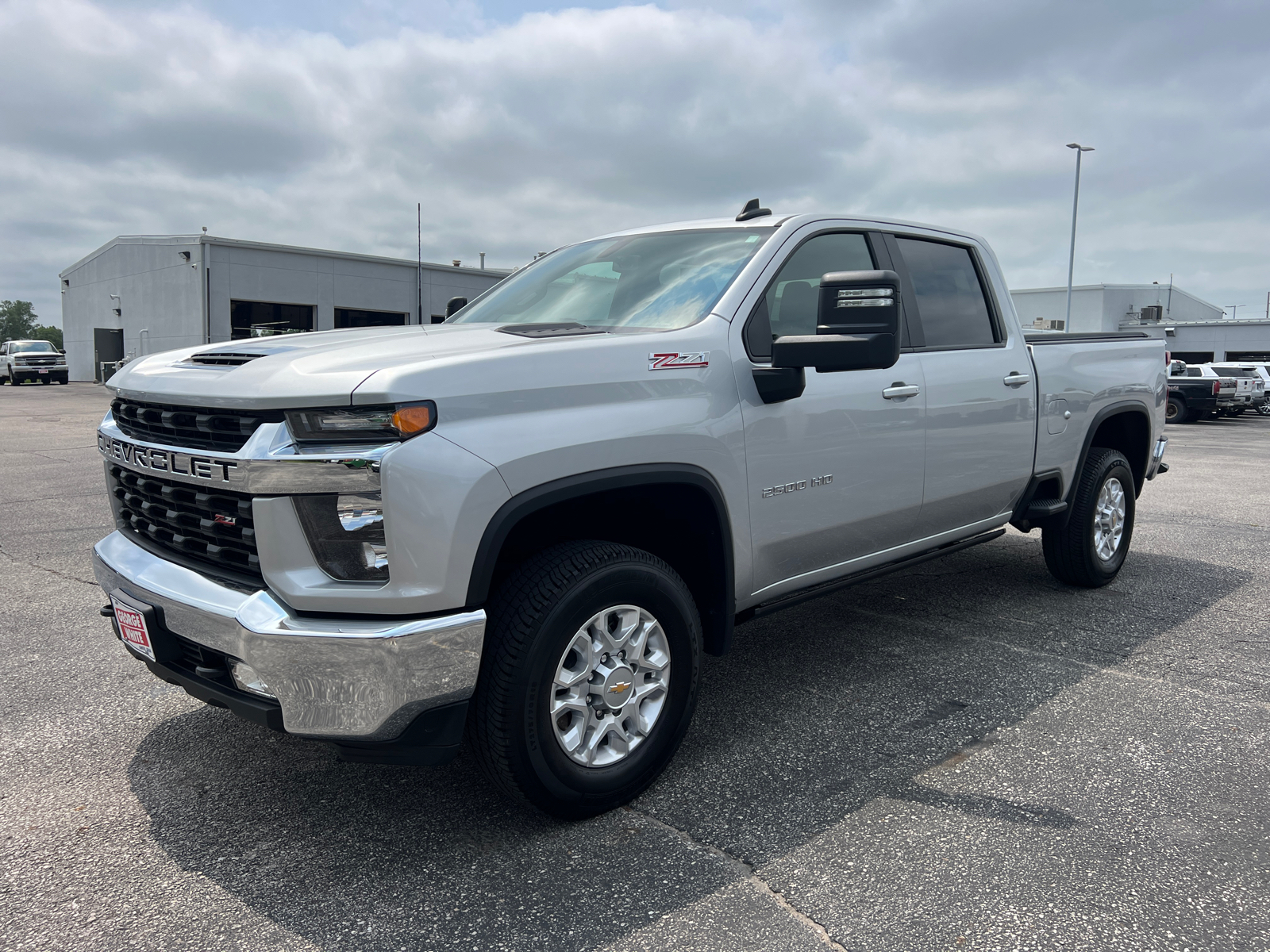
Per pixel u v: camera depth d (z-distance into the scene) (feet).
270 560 7.56
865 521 11.74
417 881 7.86
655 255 11.69
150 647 8.56
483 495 7.63
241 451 7.63
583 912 7.38
